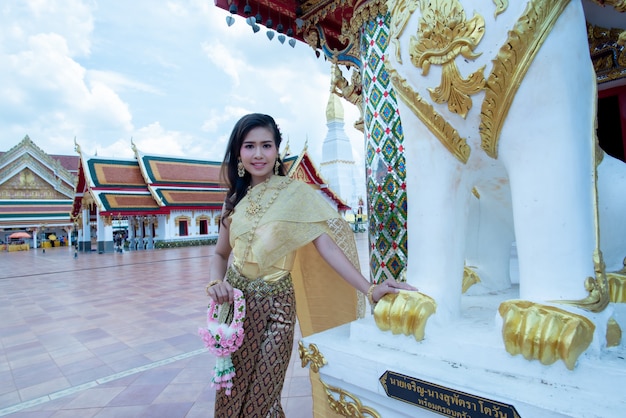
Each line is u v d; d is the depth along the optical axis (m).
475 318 1.83
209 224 36.22
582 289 1.43
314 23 3.86
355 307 2.38
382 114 3.14
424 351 1.65
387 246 3.13
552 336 1.30
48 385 4.61
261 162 2.09
